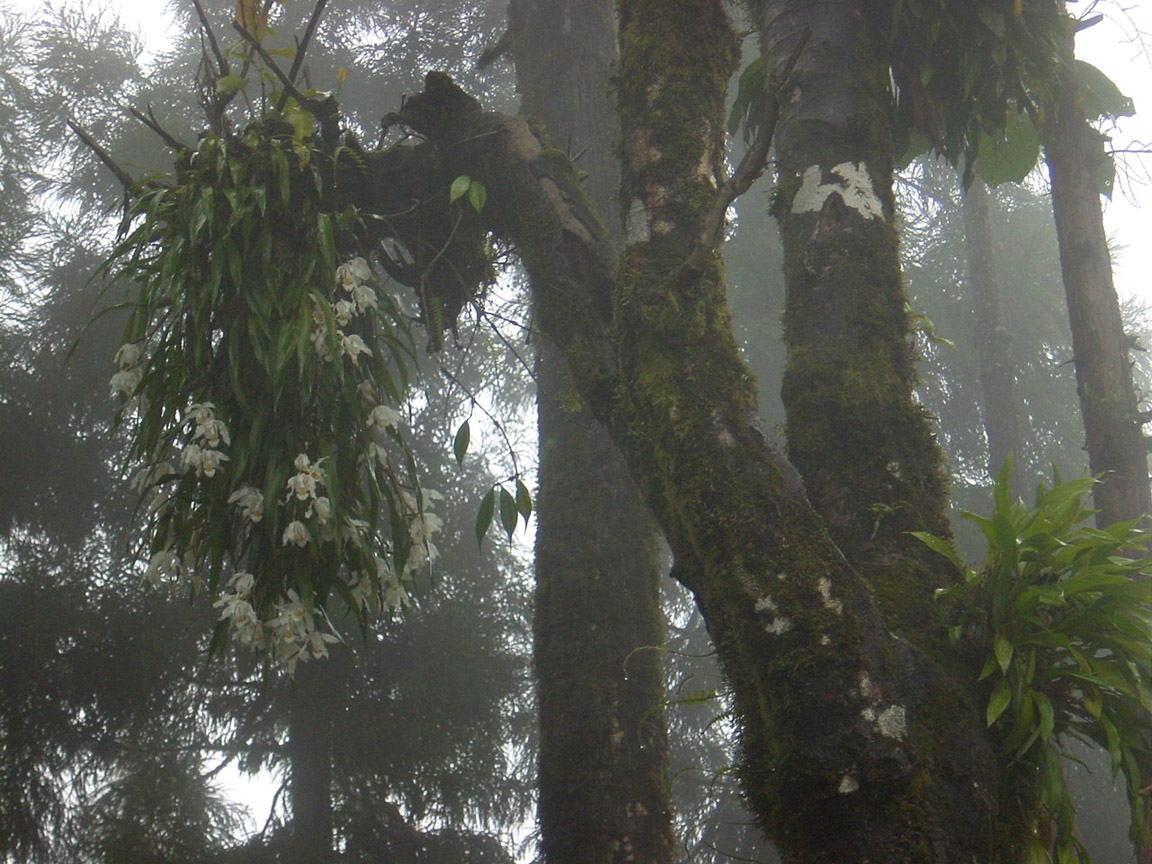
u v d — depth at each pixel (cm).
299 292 282
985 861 197
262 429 277
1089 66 450
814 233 290
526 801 948
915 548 244
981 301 867
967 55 337
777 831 204
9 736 837
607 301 303
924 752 203
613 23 511
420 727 857
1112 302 425
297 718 896
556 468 432
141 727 877
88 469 931
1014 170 448
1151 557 227
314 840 859
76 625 841
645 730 388
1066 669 225
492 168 332
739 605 220
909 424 264
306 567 269
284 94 322
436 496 295
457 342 353
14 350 949
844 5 322
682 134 292
